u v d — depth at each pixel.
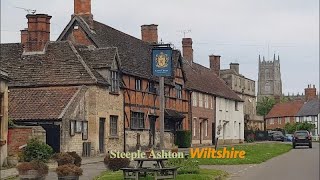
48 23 38.59
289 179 22.34
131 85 41.91
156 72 23.52
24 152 27.16
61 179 18.50
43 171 18.78
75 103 34.12
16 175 21.53
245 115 85.00
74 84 36.00
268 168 27.89
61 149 32.25
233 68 88.75
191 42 64.81
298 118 119.19
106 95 37.50
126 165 23.86
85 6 42.66
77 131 33.88
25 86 36.38
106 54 38.38
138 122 42.97
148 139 44.47
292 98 166.88
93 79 36.00
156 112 46.41
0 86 24.86
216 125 63.81
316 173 25.16
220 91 67.19
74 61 37.09
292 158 37.16
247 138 80.19
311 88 123.81
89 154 35.19
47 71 37.00
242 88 86.19
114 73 39.06
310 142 55.75
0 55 38.84
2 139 25.14
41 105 34.06
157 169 18.56
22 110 33.75
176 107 51.59
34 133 28.89
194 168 21.91
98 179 19.95
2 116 25.22
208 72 69.94
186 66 60.09
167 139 48.66
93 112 35.81
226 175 23.14
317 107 114.00
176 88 51.81
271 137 86.75
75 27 42.38
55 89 35.91
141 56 46.81
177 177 19.39
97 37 42.06
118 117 39.38
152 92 45.84
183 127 53.78
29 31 38.44
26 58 38.06
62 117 32.41
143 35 53.88
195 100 57.28
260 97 180.00
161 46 23.58
